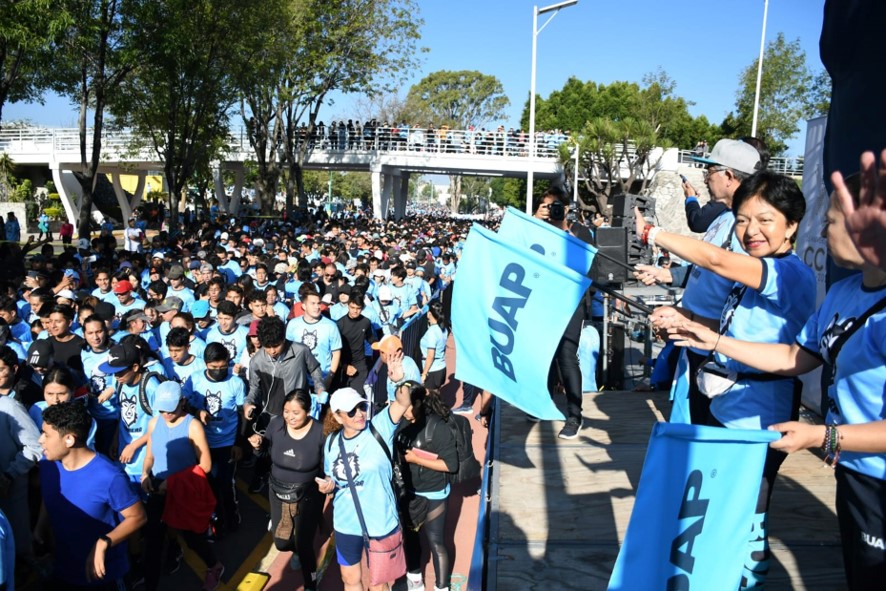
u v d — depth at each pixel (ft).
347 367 29.91
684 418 11.55
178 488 17.83
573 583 11.12
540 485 14.42
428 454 17.03
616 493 13.99
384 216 136.87
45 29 48.44
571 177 114.42
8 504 17.06
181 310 29.76
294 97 117.70
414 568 18.24
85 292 34.04
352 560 16.31
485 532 13.67
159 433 17.90
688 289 12.39
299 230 89.56
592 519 13.03
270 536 22.29
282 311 32.22
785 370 8.44
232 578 19.75
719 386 9.98
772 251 9.27
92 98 81.56
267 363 22.65
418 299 44.91
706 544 7.40
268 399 22.74
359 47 115.34
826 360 7.86
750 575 9.64
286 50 101.35
